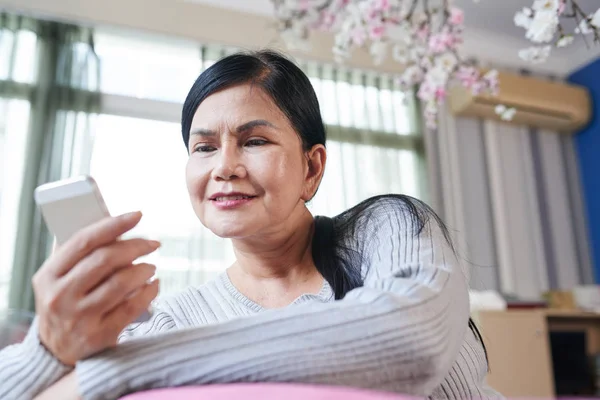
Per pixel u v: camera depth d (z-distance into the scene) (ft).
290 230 2.26
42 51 8.15
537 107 10.71
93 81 8.30
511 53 11.20
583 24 3.39
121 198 8.09
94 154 8.08
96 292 1.27
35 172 7.64
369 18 5.00
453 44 5.39
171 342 1.39
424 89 5.66
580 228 11.25
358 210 2.33
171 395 1.23
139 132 8.52
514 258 10.40
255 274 2.39
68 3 8.27
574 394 8.56
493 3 9.62
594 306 9.10
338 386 1.32
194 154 2.15
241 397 1.17
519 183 10.91
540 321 8.02
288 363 1.32
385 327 1.37
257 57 2.24
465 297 1.73
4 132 7.69
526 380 7.66
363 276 2.09
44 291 1.28
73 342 1.34
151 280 1.42
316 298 2.20
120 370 1.33
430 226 2.00
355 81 10.05
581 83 11.68
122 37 8.73
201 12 9.07
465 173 10.46
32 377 1.35
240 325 1.41
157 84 8.91
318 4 5.38
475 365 2.17
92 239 1.25
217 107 2.10
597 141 11.25
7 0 7.95
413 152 10.06
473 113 10.57
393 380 1.36
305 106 2.27
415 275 1.68
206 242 8.14
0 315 3.97
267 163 2.05
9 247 7.39
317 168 2.40
